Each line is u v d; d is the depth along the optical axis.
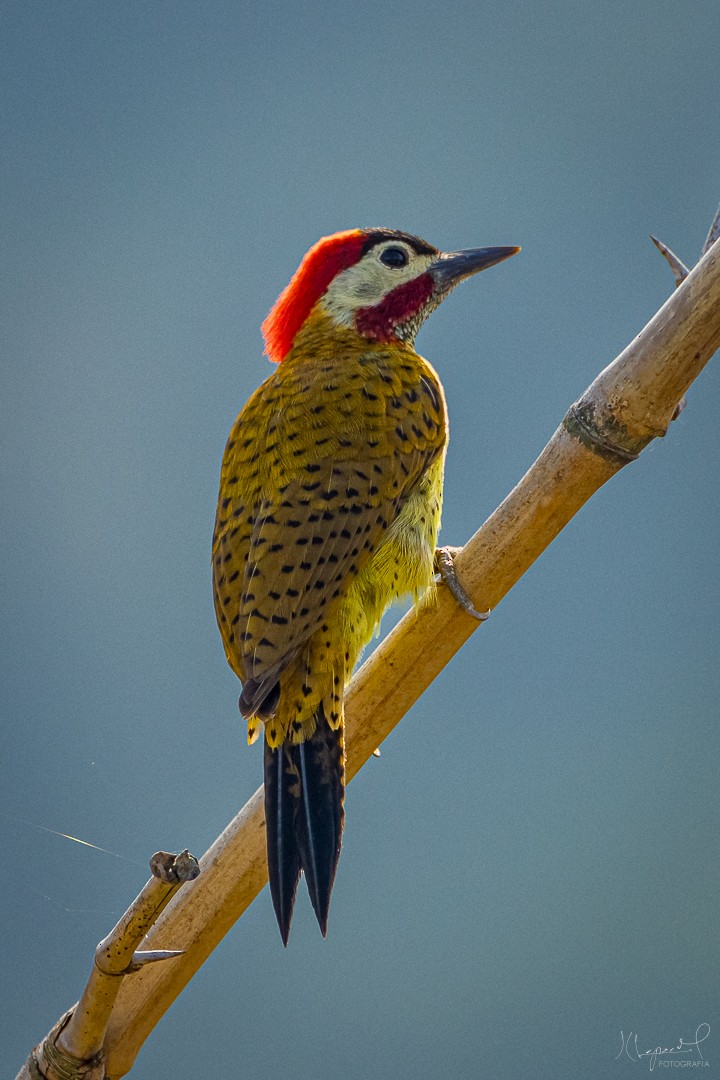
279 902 7.70
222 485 9.95
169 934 7.69
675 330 7.37
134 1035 7.60
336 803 8.30
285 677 8.90
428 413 10.20
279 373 10.49
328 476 9.48
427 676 8.33
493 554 8.09
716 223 7.63
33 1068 7.09
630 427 7.60
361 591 9.52
